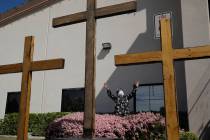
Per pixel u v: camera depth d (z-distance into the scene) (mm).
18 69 6020
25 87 5770
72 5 14445
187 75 9672
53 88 13883
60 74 13844
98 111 12266
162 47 4805
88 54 5574
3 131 13086
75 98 13219
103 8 5770
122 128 7711
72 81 13461
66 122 7629
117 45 12602
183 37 10102
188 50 4648
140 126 7934
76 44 13789
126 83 12039
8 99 15273
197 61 9625
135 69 11969
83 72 13289
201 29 9930
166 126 4379
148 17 12180
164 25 4871
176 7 11641
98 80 12648
